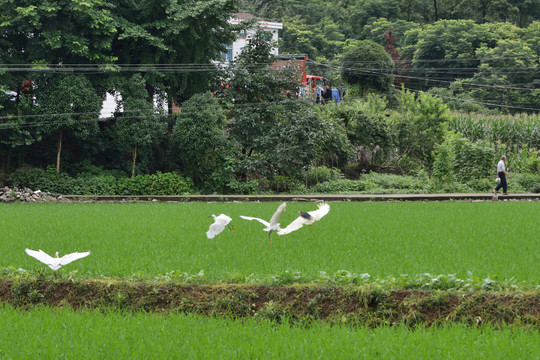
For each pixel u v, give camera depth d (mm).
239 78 48062
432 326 11656
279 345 10648
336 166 52562
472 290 12609
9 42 43344
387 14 118375
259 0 116250
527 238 20234
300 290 13320
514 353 10008
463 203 34062
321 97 63781
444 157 44344
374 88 73188
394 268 15070
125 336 11266
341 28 116688
